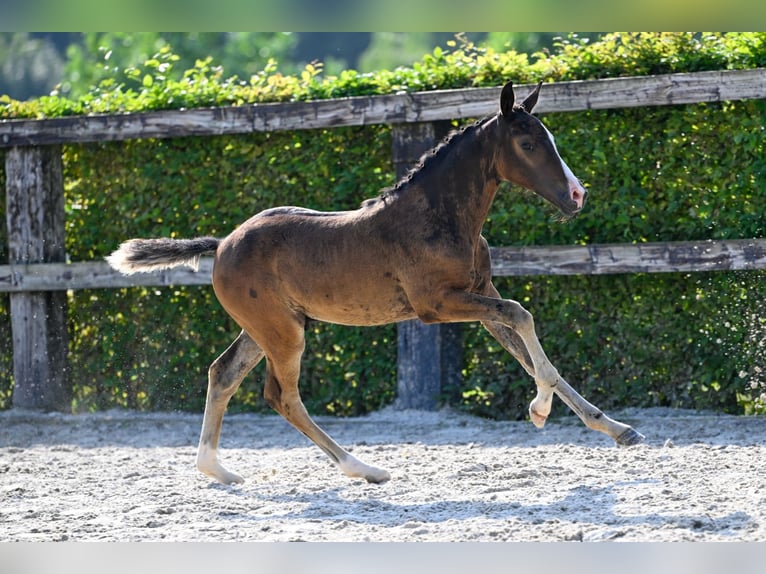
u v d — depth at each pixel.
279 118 18.44
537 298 17.80
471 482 12.50
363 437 16.84
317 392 18.98
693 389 17.27
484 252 12.59
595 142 17.28
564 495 11.48
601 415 12.34
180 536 10.25
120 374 19.88
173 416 19.14
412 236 11.98
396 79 18.52
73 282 19.52
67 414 19.67
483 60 18.14
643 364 17.44
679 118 16.92
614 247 17.02
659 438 15.34
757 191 16.70
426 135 17.95
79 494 12.86
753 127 16.62
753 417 16.19
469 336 18.14
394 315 12.51
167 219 19.48
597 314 17.56
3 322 20.38
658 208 17.28
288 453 15.63
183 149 19.31
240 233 12.97
